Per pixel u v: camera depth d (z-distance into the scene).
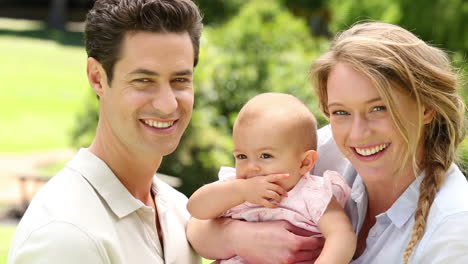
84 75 48.53
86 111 22.67
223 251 6.23
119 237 5.55
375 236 5.99
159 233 6.17
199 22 5.71
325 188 6.13
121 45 5.40
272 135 6.09
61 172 5.81
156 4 5.35
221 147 18.70
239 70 20.30
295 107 6.26
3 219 20.25
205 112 19.25
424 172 5.76
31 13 85.38
